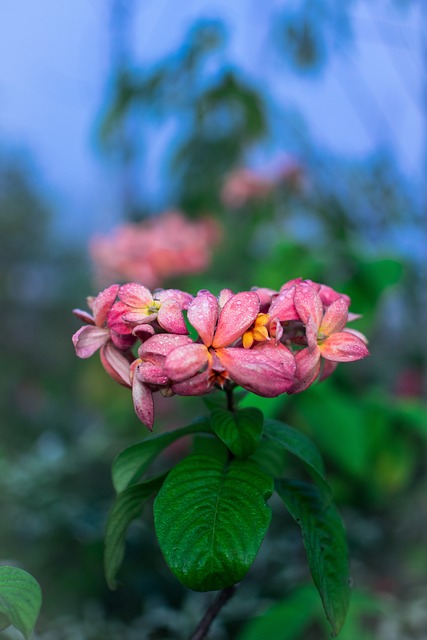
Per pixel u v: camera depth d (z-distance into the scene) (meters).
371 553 1.43
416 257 1.66
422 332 1.60
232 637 1.24
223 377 0.56
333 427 1.26
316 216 1.86
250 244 1.97
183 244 1.69
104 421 2.04
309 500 0.65
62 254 4.18
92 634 1.21
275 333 0.57
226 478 0.60
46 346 3.35
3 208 4.21
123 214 2.46
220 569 0.57
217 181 1.99
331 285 1.29
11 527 1.47
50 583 1.36
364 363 1.96
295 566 1.40
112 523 0.65
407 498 1.52
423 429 1.28
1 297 3.65
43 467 1.66
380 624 1.11
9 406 2.53
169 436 0.65
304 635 1.17
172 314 0.58
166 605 1.34
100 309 0.60
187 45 1.75
